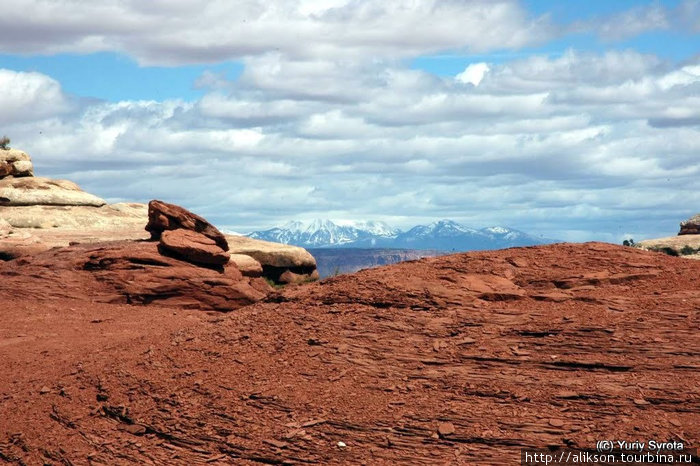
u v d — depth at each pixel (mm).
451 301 15641
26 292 27172
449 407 12703
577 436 11664
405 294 16000
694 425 11414
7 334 21953
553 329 13992
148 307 26688
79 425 14609
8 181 46344
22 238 35469
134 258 28797
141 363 16031
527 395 12594
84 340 20844
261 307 17453
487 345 13984
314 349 14930
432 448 12039
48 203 45031
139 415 14305
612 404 12047
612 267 16594
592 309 14602
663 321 13703
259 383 14227
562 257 17391
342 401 13320
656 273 16109
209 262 29719
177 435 13516
